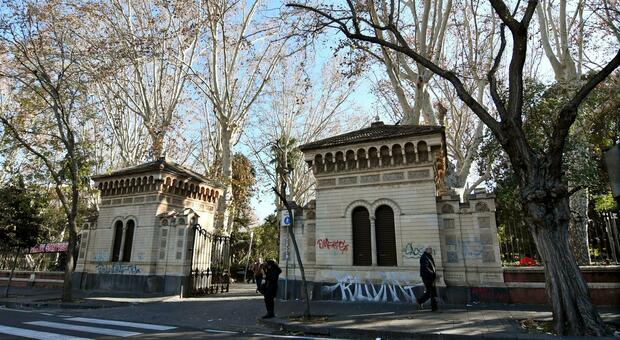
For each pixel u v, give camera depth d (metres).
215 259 22.55
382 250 14.65
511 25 9.94
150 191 20.92
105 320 11.37
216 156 32.56
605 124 16.06
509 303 12.69
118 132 31.62
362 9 17.78
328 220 15.63
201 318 11.66
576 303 8.17
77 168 19.12
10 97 27.66
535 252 15.30
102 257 21.33
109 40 27.56
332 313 11.41
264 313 12.20
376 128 17.56
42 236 23.64
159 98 31.86
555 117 15.95
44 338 8.34
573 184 16.41
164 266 19.41
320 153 16.19
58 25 22.06
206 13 28.75
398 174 14.95
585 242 15.25
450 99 27.48
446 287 13.36
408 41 24.42
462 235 13.82
